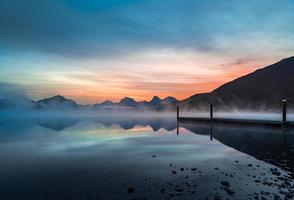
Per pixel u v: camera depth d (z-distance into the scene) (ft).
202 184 47.11
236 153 83.10
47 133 156.97
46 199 39.37
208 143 109.91
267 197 39.93
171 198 39.65
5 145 101.86
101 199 39.40
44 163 66.13
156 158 73.97
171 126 229.25
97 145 103.30
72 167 61.46
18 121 330.75
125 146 100.53
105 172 56.49
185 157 75.77
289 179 50.70
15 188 44.57
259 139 122.21
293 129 161.58
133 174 54.65
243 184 47.19
